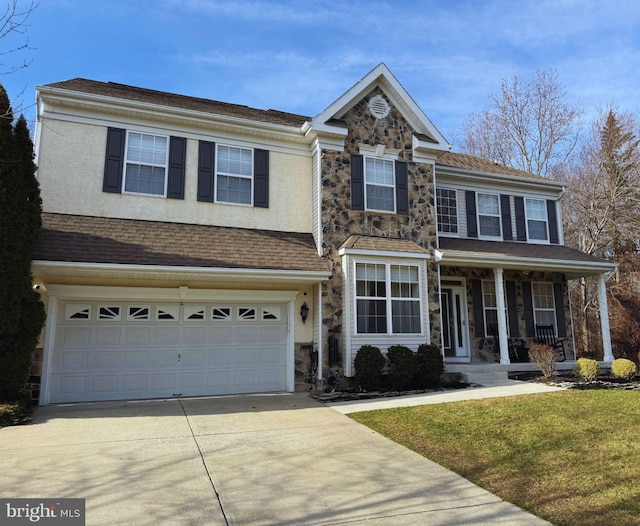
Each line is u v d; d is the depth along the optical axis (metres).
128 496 4.53
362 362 10.69
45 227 9.54
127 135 10.95
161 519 4.03
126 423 7.62
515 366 13.05
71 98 10.38
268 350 11.28
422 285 12.12
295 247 11.59
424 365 11.17
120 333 10.16
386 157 12.88
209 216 11.41
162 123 11.32
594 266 14.62
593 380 11.95
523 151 28.78
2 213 8.15
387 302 11.66
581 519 4.19
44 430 7.11
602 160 23.77
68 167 10.34
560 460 5.83
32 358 8.88
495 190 15.95
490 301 14.95
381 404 9.24
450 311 14.70
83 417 8.06
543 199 16.67
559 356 13.77
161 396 10.25
